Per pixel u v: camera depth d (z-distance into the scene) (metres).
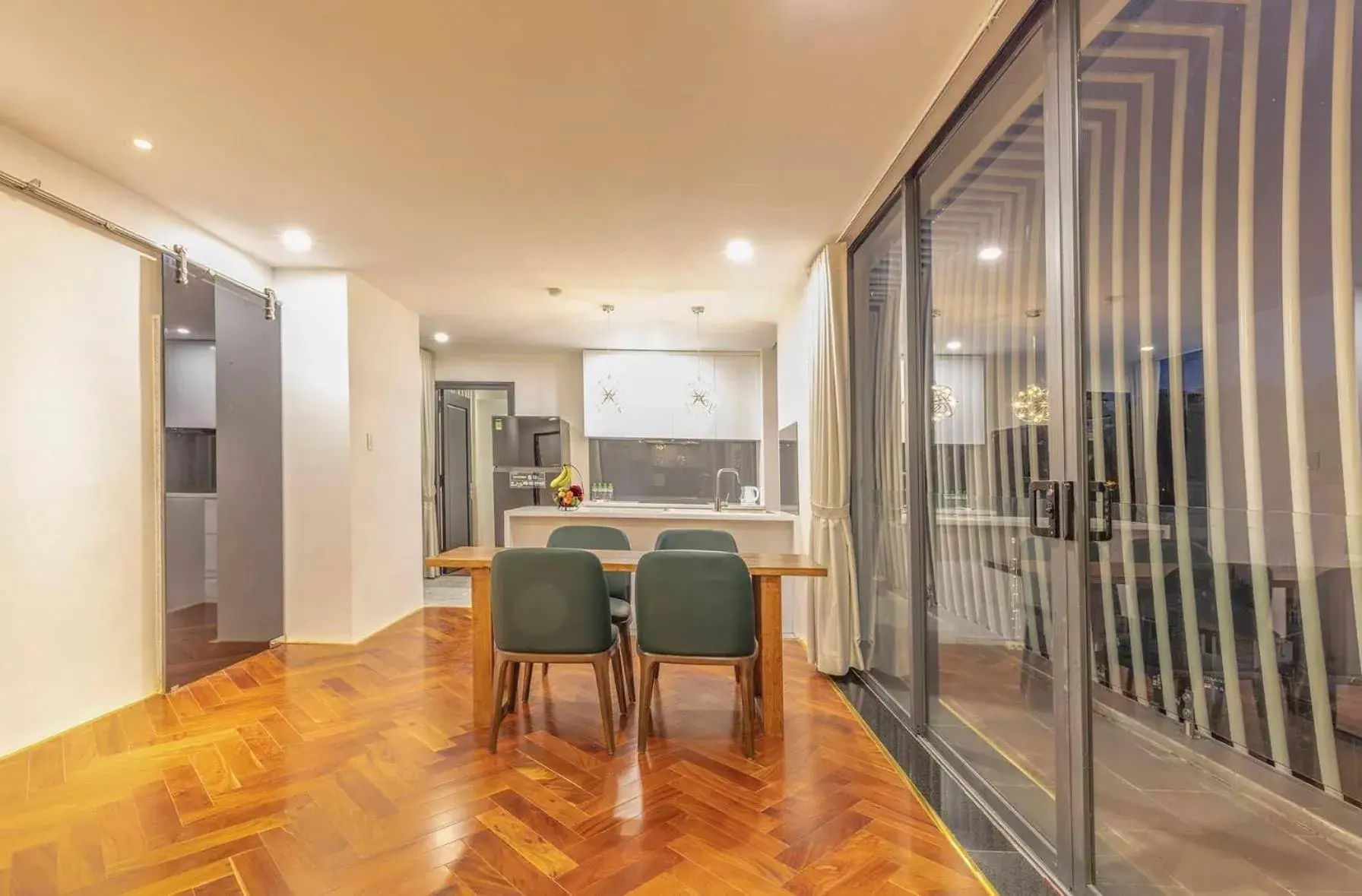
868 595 3.41
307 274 3.87
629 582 3.38
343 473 3.88
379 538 4.25
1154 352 1.34
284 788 2.11
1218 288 1.19
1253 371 1.13
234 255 3.48
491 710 2.71
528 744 2.48
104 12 1.61
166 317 3.01
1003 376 2.04
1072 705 1.55
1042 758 1.83
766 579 2.63
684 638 2.44
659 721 2.74
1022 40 1.75
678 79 1.94
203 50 1.78
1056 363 1.60
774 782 2.18
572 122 2.19
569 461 6.59
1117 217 1.43
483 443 6.95
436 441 6.52
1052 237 1.61
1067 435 1.55
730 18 1.67
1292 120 1.06
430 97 2.03
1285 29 1.07
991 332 2.11
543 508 4.72
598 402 6.20
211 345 3.35
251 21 1.65
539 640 2.45
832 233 3.26
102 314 2.71
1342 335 0.98
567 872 1.67
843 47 1.79
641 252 3.55
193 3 1.58
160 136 2.28
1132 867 1.42
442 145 2.34
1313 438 1.03
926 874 1.68
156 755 2.36
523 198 2.82
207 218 3.06
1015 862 1.73
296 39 1.73
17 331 2.36
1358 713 0.99
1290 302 1.06
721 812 1.99
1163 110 1.31
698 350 6.26
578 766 2.29
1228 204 1.17
